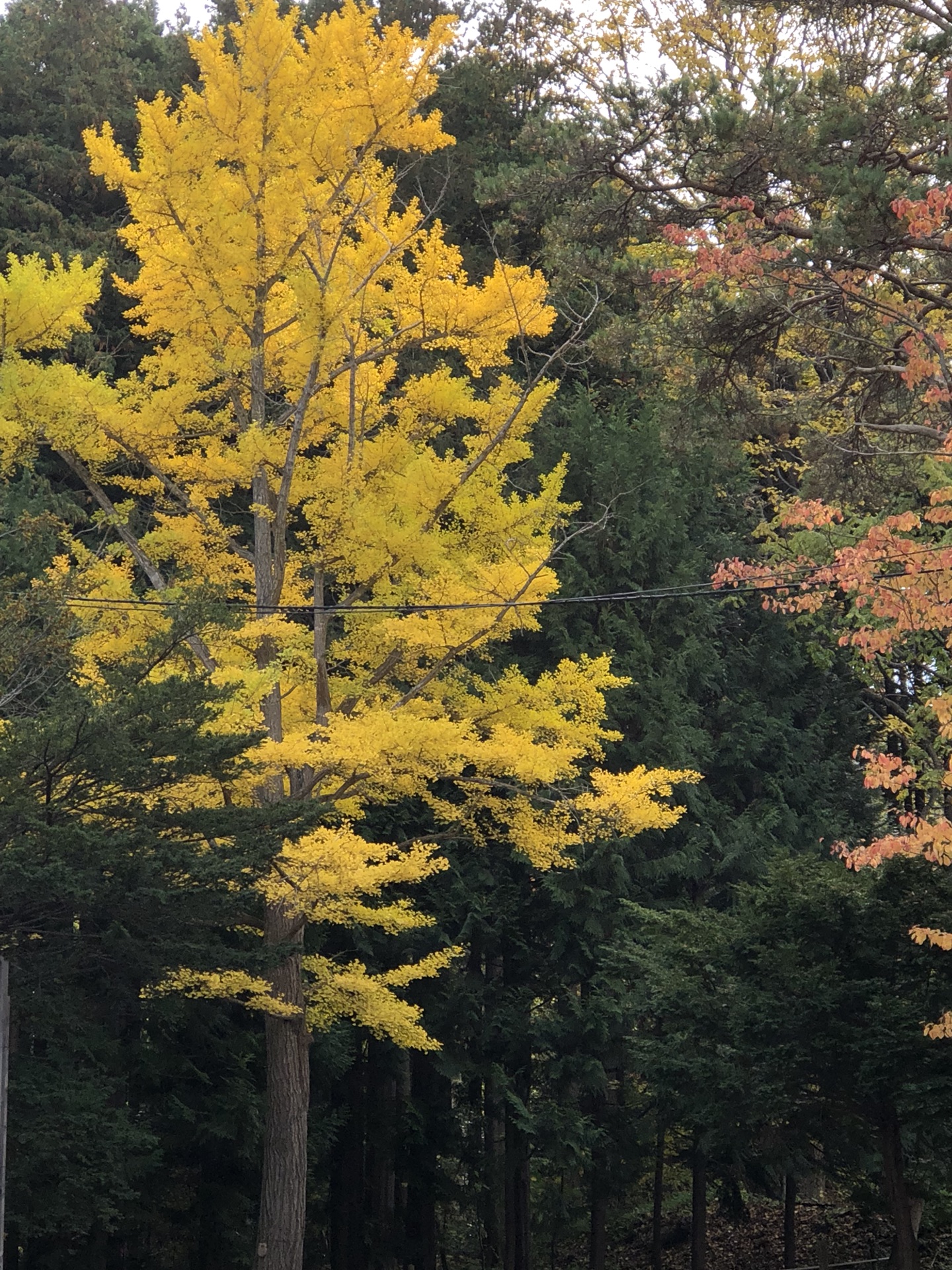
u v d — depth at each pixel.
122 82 27.00
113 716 11.00
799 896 15.62
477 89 26.25
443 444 21.91
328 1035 18.41
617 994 20.11
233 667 13.26
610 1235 25.72
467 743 13.45
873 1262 21.39
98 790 11.59
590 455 22.33
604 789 14.16
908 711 22.70
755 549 24.00
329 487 14.90
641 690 21.05
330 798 14.27
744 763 22.39
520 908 20.69
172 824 11.91
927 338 13.96
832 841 22.45
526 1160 20.55
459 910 20.20
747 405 17.89
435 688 15.36
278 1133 14.38
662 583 22.22
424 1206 21.23
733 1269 23.41
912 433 14.79
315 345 14.59
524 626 14.38
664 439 17.80
